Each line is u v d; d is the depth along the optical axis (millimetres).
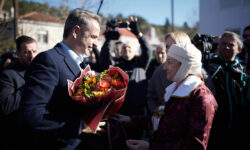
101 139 1454
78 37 1488
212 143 2422
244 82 2494
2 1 9023
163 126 1383
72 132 1309
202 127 1234
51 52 1435
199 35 2396
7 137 1972
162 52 3562
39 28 12914
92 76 1493
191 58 1413
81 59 1582
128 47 3088
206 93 1318
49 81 1335
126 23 3131
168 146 1279
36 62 1389
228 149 2416
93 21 1496
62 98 1389
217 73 2527
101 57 3148
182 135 1331
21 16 14555
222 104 2428
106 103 1323
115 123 1619
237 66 2594
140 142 1405
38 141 1302
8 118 2012
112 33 3119
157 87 2469
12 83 2113
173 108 1369
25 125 1243
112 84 1390
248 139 2430
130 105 2873
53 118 1286
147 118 1782
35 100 1271
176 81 1491
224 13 11172
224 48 2551
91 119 1305
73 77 1440
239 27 10703
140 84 3006
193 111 1283
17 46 2252
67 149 1332
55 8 14492
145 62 3182
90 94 1266
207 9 11797
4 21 8312
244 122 2447
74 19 1480
